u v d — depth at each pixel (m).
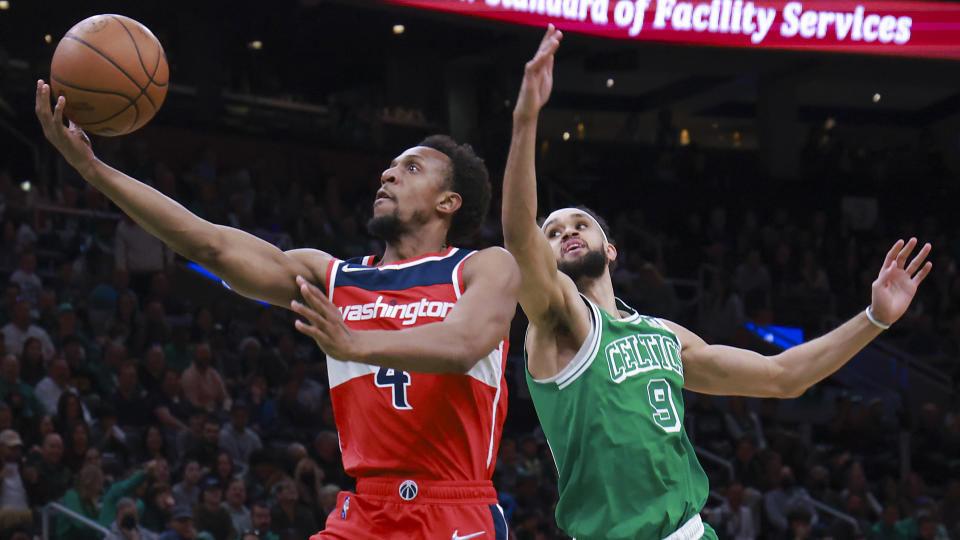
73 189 15.97
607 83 29.78
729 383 5.14
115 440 10.86
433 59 25.81
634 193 23.92
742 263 21.56
